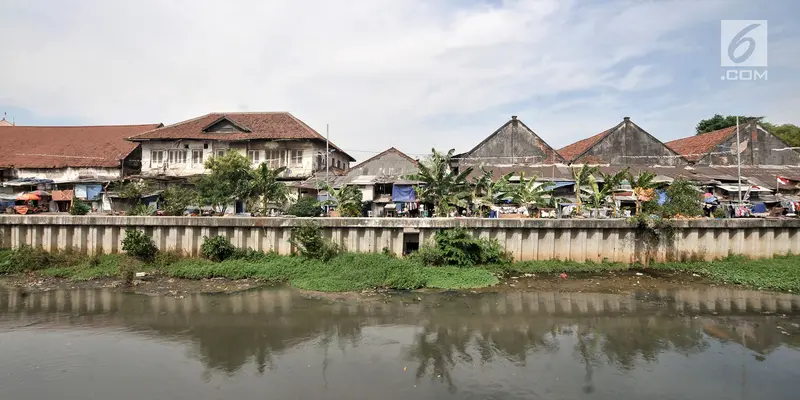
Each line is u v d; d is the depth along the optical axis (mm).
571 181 26562
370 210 27672
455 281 16234
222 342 10648
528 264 18672
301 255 18469
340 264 17500
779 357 10008
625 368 9320
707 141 33656
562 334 11328
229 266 17609
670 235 19609
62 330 11523
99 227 19453
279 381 8578
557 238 19453
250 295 14914
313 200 24500
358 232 18984
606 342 10805
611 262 19406
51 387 8328
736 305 14094
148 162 33438
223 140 32406
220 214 24438
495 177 28406
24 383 8484
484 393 8156
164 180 31531
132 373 8938
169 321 12219
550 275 17828
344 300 14281
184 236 19188
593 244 19438
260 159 32844
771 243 20641
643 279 17453
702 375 9039
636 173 28938
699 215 21188
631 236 19594
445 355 9906
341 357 9758
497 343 10656
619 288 16125
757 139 31547
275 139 31797
